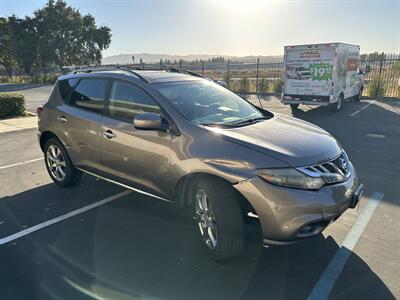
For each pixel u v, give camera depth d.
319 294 3.04
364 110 14.52
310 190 3.12
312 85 13.95
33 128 10.87
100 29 48.62
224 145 3.38
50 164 5.59
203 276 3.29
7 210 4.73
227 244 3.33
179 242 3.88
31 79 41.91
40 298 2.99
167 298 3.00
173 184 3.74
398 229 4.15
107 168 4.55
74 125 4.88
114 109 4.42
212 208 3.37
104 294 3.04
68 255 3.64
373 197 5.12
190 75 4.92
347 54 14.36
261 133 3.62
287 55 14.31
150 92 4.08
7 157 7.45
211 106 4.23
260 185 3.11
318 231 3.21
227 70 26.94
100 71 4.89
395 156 7.39
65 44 44.78
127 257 3.60
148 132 3.92
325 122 11.81
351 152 7.75
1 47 50.66
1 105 12.84
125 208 4.76
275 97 20.81
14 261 3.54
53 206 4.85
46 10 44.56
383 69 20.58
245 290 3.10
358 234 4.04
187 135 3.63
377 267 3.41
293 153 3.25
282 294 3.05
